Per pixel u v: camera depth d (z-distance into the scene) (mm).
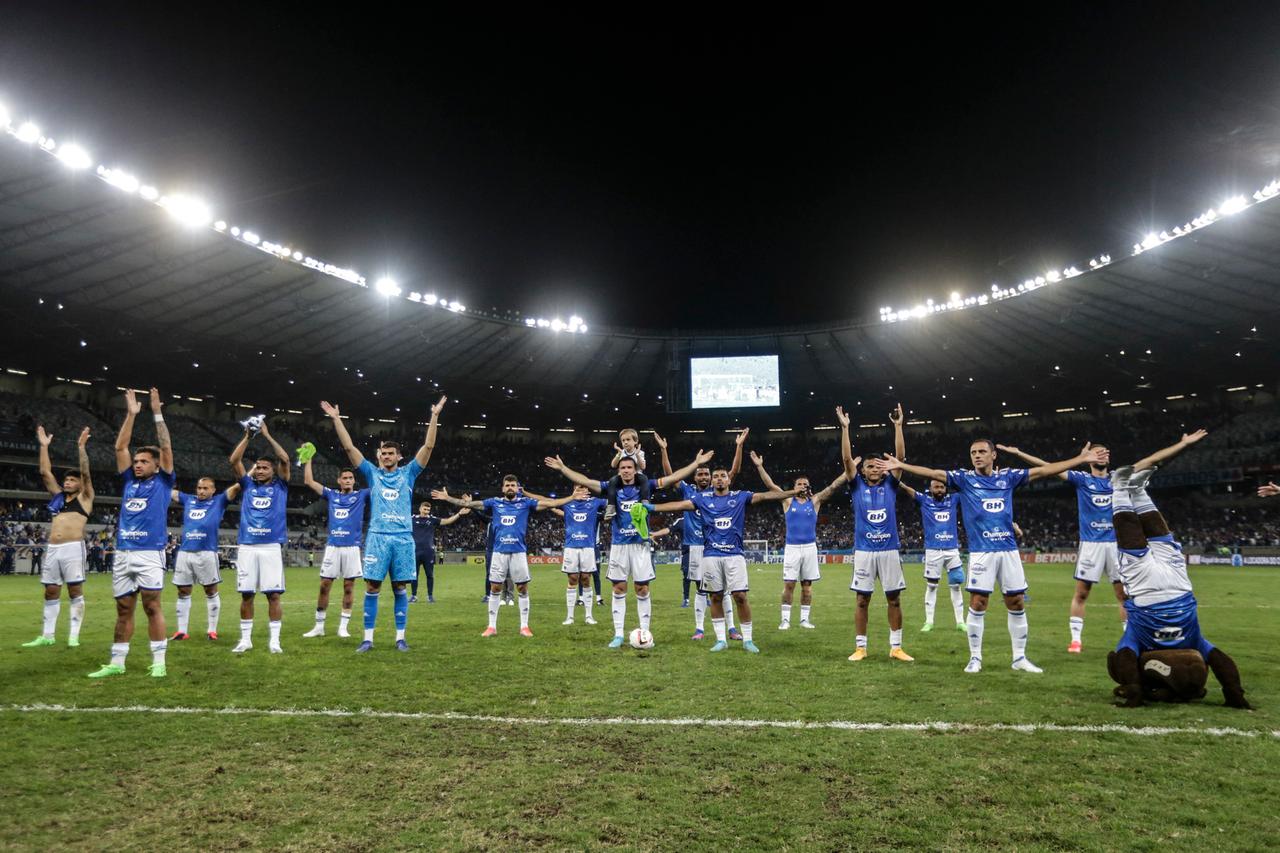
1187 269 40375
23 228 31109
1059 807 4316
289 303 42594
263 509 10094
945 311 50312
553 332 54875
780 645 10578
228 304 41000
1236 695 6629
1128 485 7293
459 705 6738
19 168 28328
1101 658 9375
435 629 12539
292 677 8039
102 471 46438
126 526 8312
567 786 4672
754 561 53719
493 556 12086
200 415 56562
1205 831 4000
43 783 4723
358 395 57812
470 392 59844
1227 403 58031
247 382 52062
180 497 11383
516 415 65938
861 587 9461
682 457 69750
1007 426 66500
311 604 17750
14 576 33062
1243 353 48844
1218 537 50281
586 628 12742
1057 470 8758
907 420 67688
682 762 5117
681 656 9508
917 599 19062
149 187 31094
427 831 4008
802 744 5523
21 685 7625
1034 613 15156
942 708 6605
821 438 69812
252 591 9969
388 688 7477
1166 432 58312
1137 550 7125
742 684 7672
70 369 46844
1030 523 57938
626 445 10516
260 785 4695
